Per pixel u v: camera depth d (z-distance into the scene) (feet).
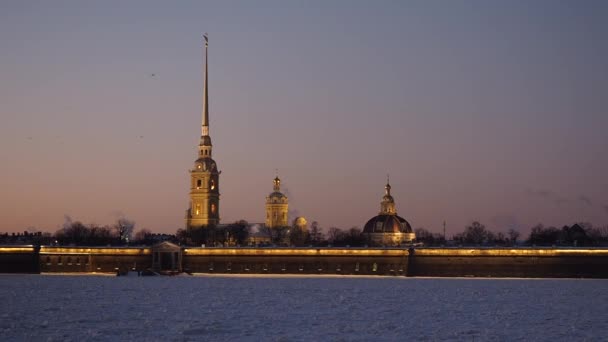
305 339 644.69
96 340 636.07
